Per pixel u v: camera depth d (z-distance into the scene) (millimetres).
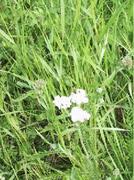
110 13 691
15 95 621
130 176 528
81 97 531
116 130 555
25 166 546
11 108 610
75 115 507
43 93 577
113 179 523
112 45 625
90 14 642
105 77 598
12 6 688
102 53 607
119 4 662
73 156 536
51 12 668
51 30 646
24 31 668
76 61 597
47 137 585
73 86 609
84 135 542
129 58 591
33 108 605
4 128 568
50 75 613
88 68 604
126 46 645
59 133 540
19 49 636
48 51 655
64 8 648
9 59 645
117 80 619
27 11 674
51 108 558
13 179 557
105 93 581
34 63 622
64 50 612
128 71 605
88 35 651
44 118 581
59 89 614
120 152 535
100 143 550
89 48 636
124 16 655
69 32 655
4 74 627
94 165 530
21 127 595
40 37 657
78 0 638
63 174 533
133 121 549
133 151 526
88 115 509
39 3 688
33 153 574
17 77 629
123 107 569
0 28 678
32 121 599
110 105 567
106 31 628
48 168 556
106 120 577
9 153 571
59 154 567
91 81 603
